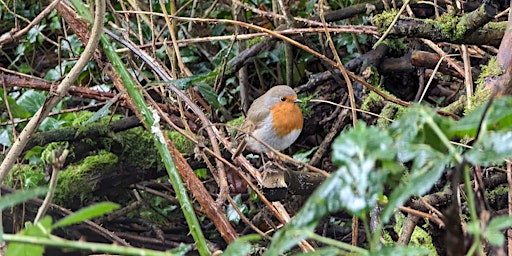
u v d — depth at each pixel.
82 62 5.18
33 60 11.03
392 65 8.57
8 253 2.58
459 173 2.19
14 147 5.17
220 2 10.43
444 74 8.05
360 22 9.55
